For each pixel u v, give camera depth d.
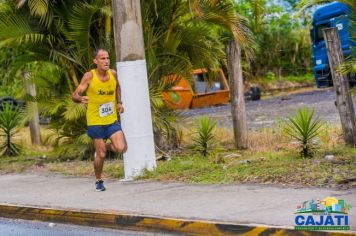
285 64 42.12
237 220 7.54
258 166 11.50
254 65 39.81
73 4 15.05
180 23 15.79
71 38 15.04
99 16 15.23
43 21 14.85
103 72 10.17
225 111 27.06
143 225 8.23
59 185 11.73
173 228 7.89
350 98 13.52
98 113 10.29
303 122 12.65
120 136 10.34
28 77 16.83
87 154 15.72
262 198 8.80
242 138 15.09
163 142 15.55
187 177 11.15
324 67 29.23
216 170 11.55
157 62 15.14
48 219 9.35
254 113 23.94
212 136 14.80
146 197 9.66
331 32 13.48
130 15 11.87
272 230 7.03
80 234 8.34
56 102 15.55
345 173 10.11
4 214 9.95
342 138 14.65
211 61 16.06
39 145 20.06
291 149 14.12
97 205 9.31
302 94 33.09
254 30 16.73
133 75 11.85
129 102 11.85
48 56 15.85
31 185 12.02
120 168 13.02
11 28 14.85
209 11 14.14
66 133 16.03
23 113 16.12
